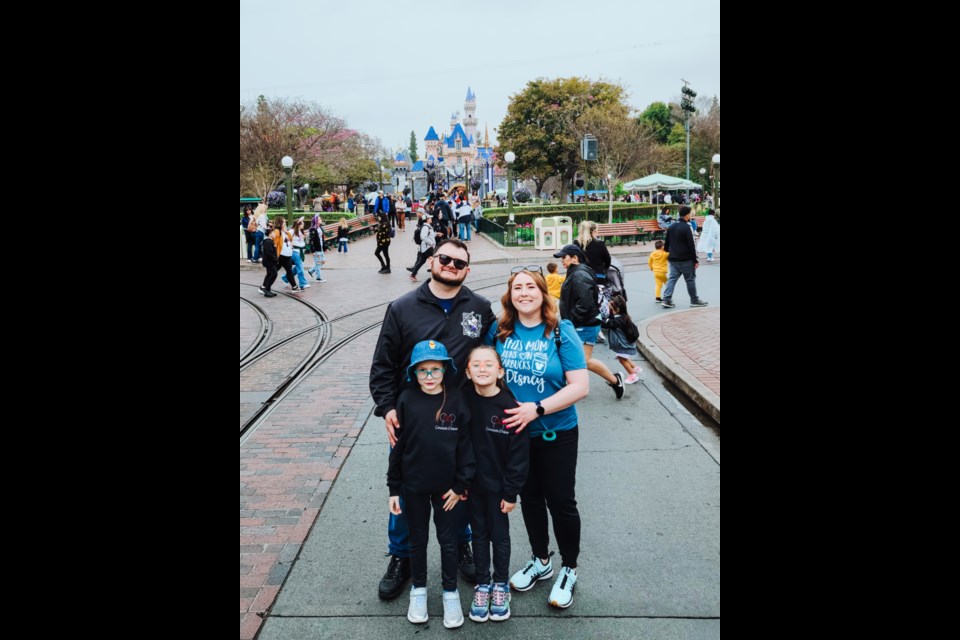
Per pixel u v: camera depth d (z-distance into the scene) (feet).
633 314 37.60
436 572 12.64
